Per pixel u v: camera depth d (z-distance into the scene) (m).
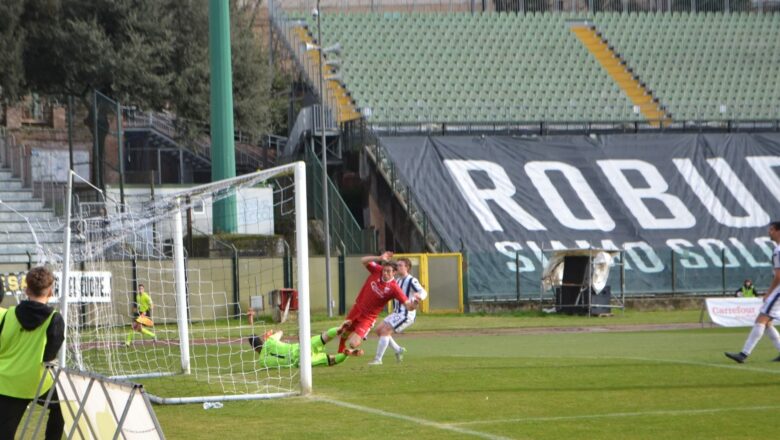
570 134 194.00
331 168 193.38
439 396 53.88
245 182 61.97
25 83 189.62
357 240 156.38
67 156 175.00
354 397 54.16
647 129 199.88
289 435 42.50
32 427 46.62
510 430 42.94
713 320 119.00
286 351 66.69
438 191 170.62
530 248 162.88
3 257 139.88
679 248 163.62
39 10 188.62
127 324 105.88
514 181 176.00
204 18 197.88
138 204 106.88
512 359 74.88
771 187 183.25
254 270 140.38
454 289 150.62
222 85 159.62
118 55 188.38
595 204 174.50
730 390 54.91
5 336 35.75
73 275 83.38
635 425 43.84
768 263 166.12
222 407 51.62
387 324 72.25
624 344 90.00
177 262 69.94
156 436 27.84
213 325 123.94
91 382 31.42
